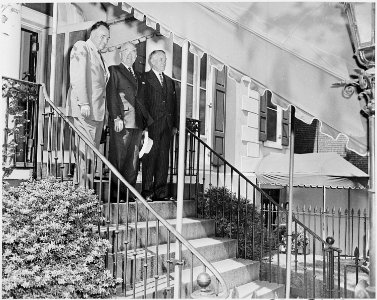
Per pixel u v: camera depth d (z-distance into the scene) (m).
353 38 3.52
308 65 4.01
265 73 4.18
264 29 4.14
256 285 5.85
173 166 7.88
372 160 3.51
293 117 4.73
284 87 4.12
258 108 10.64
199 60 8.85
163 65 7.66
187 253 5.61
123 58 6.98
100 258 4.67
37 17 6.38
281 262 8.30
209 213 7.31
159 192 7.27
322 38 3.93
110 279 4.56
